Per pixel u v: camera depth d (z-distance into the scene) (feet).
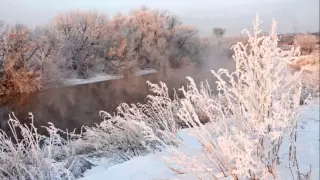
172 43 132.67
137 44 124.57
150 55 124.36
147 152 16.03
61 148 18.81
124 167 11.83
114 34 120.16
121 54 112.78
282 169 8.85
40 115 56.44
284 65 8.78
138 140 16.94
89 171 15.23
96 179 11.25
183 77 94.53
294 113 8.50
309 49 47.80
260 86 8.76
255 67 8.79
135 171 11.09
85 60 105.91
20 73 75.61
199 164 8.89
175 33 135.33
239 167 7.60
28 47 80.79
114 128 18.79
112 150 17.51
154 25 131.03
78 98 73.15
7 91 71.82
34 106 63.36
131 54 116.88
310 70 29.19
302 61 33.81
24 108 61.46
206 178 8.84
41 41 85.92
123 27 128.88
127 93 77.97
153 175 10.17
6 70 72.90
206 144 8.93
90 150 19.53
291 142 8.68
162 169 10.69
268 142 8.36
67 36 103.65
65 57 98.27
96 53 111.55
